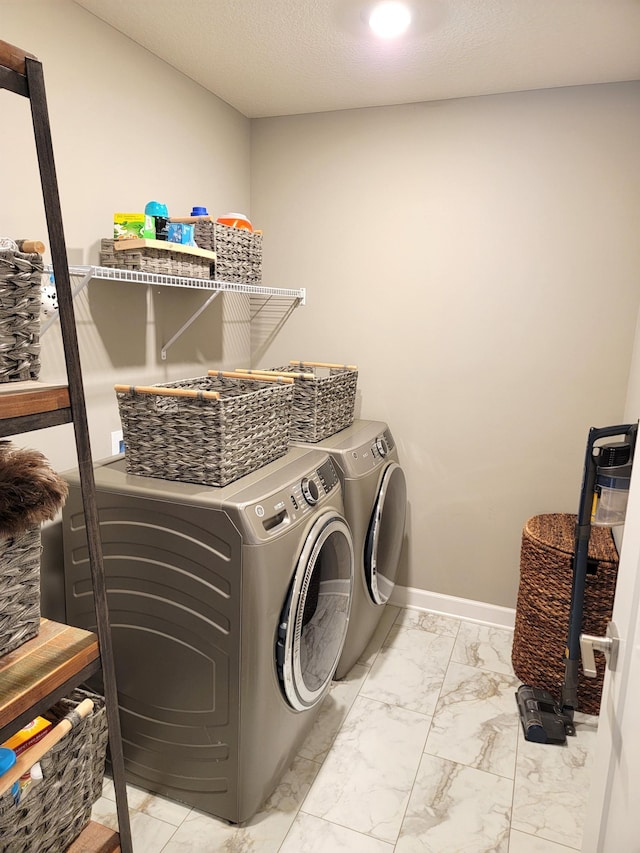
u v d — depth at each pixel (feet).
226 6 5.67
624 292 7.66
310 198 9.05
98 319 6.43
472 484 8.87
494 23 5.88
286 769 6.00
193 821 5.52
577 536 6.29
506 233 8.09
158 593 5.30
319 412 7.41
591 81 7.30
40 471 3.50
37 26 5.31
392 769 6.16
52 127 5.60
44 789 3.62
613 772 2.96
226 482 5.46
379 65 7.00
